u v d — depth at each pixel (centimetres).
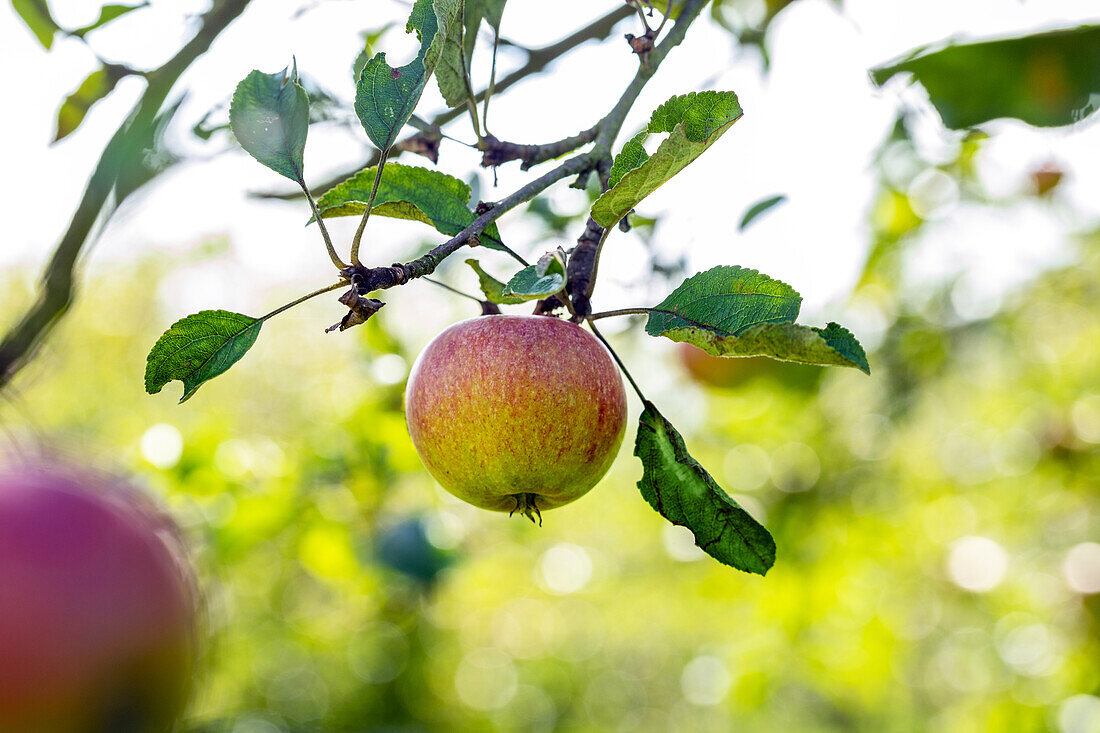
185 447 331
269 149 145
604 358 177
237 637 575
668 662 1279
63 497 132
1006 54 201
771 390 407
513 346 171
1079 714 472
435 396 174
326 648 617
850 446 504
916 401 502
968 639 799
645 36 194
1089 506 604
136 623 127
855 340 142
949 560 619
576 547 1183
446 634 893
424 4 152
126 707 128
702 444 549
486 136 194
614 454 180
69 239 155
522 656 1216
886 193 432
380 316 338
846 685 496
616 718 1252
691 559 500
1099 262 505
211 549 322
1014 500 648
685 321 156
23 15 218
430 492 382
